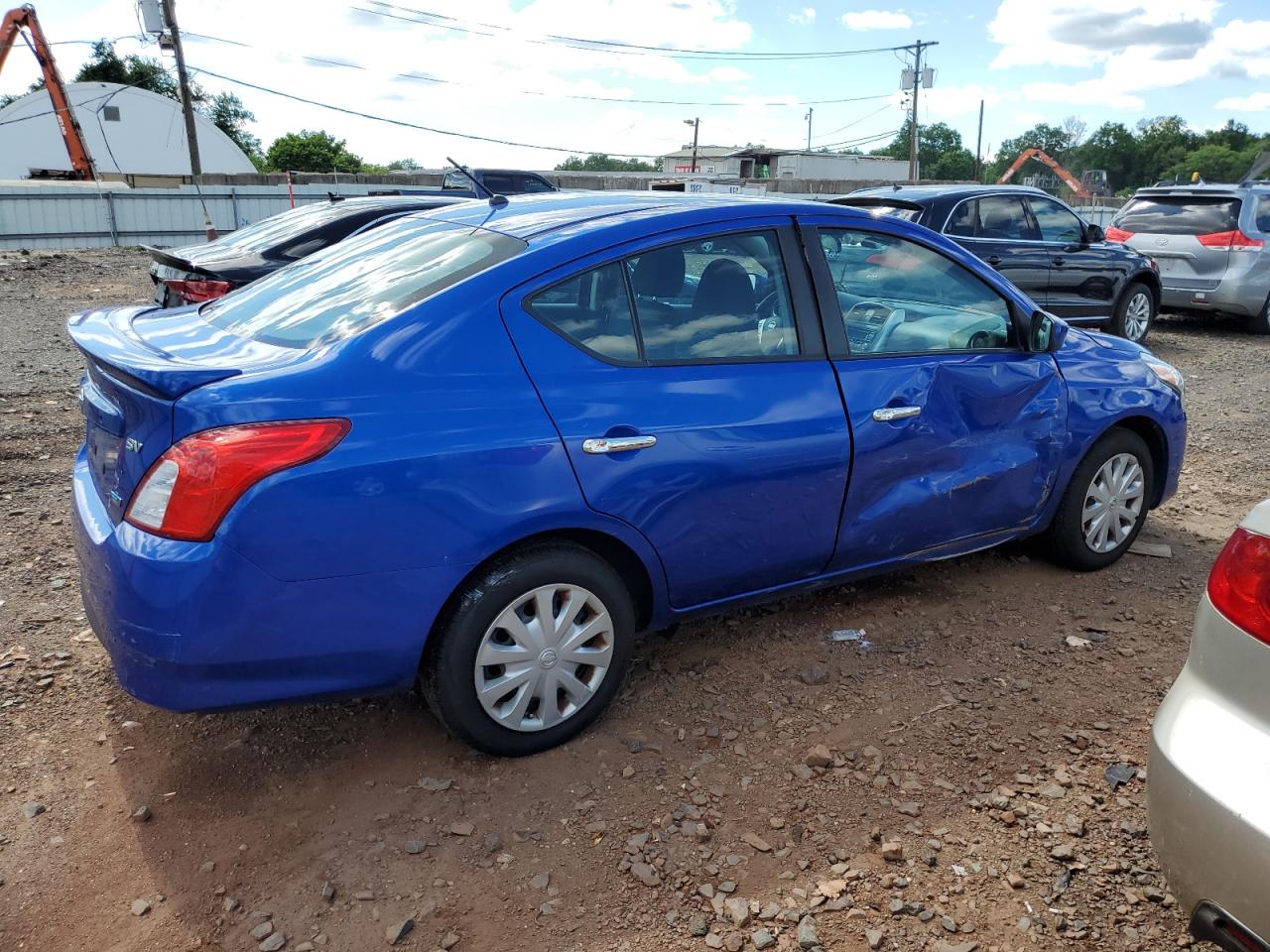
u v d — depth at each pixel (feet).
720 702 11.48
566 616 10.12
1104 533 15.15
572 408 9.82
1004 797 9.80
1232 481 20.68
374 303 10.00
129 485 8.77
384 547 8.88
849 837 9.22
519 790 9.84
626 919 8.23
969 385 12.89
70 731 10.77
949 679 12.07
